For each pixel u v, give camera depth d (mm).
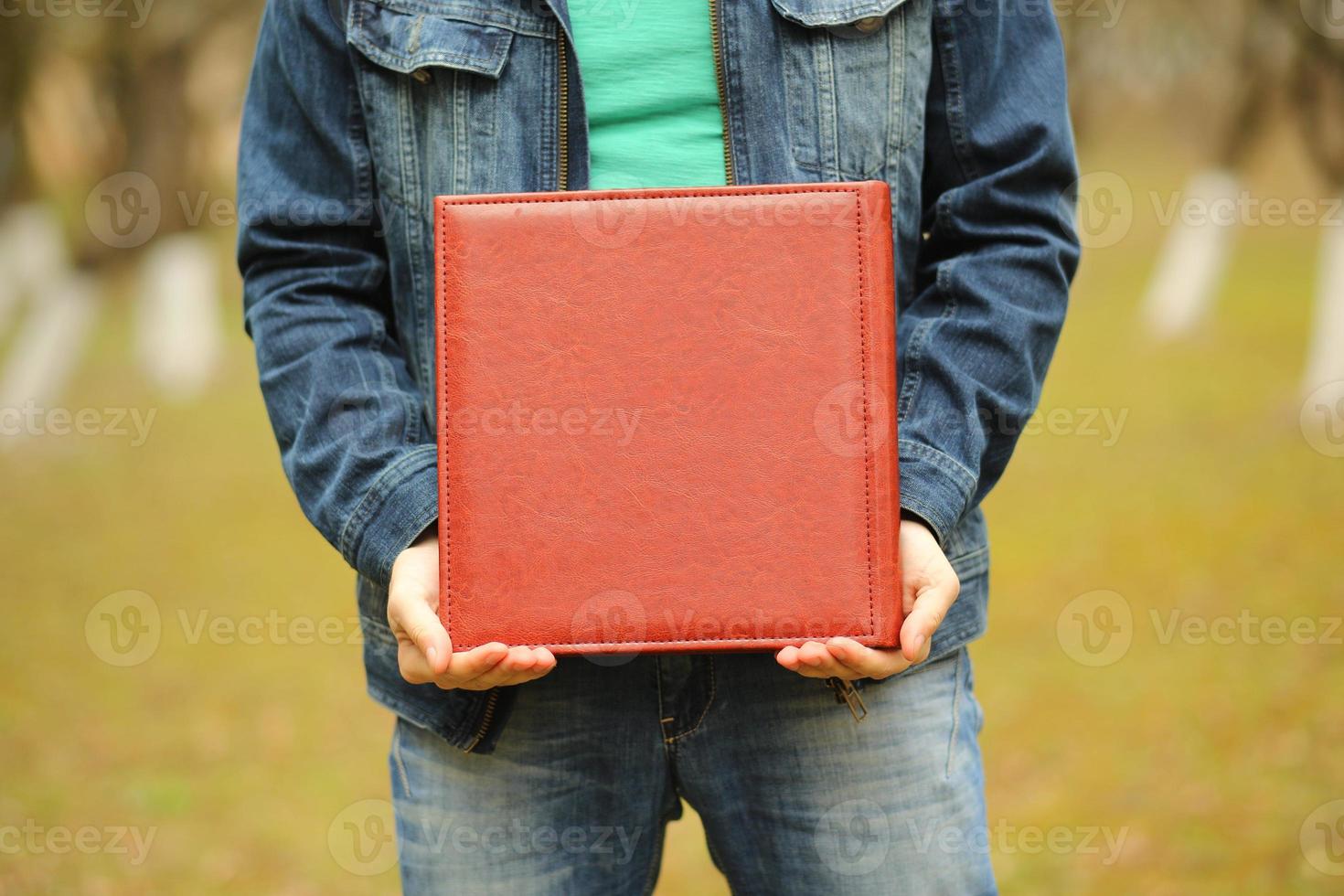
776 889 1595
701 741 1563
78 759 4461
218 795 4152
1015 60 1610
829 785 1535
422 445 1523
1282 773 3842
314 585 6457
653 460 1416
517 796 1560
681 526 1413
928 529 1471
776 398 1416
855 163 1547
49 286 13828
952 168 1634
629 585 1410
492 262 1432
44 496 8547
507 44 1527
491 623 1415
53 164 14070
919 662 1411
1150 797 3779
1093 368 10852
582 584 1413
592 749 1560
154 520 7820
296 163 1642
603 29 1531
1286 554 6027
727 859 1632
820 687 1524
